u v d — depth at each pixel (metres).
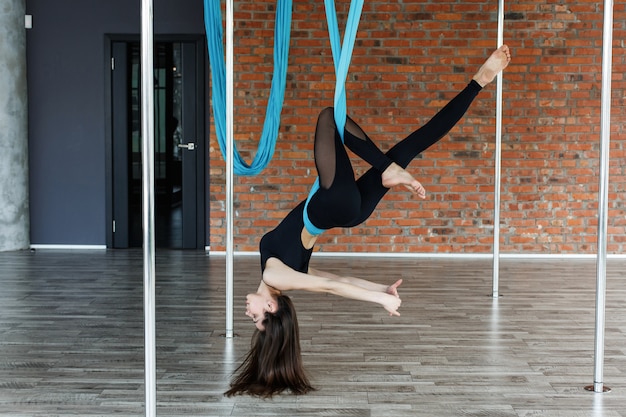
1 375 4.38
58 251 8.77
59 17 8.74
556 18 8.22
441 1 8.23
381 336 5.25
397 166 3.80
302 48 8.26
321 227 3.80
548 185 8.35
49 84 8.81
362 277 7.26
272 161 8.35
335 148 3.78
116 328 5.43
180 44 8.76
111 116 8.83
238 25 8.25
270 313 4.17
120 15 8.74
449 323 5.60
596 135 8.30
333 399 4.03
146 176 3.45
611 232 8.37
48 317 5.74
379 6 8.23
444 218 8.38
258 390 4.10
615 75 8.23
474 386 4.23
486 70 3.96
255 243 8.45
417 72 8.27
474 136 8.31
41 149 8.88
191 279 7.19
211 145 8.40
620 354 4.83
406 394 4.11
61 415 3.78
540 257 8.40
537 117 8.30
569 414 3.82
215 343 5.07
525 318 5.75
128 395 4.06
